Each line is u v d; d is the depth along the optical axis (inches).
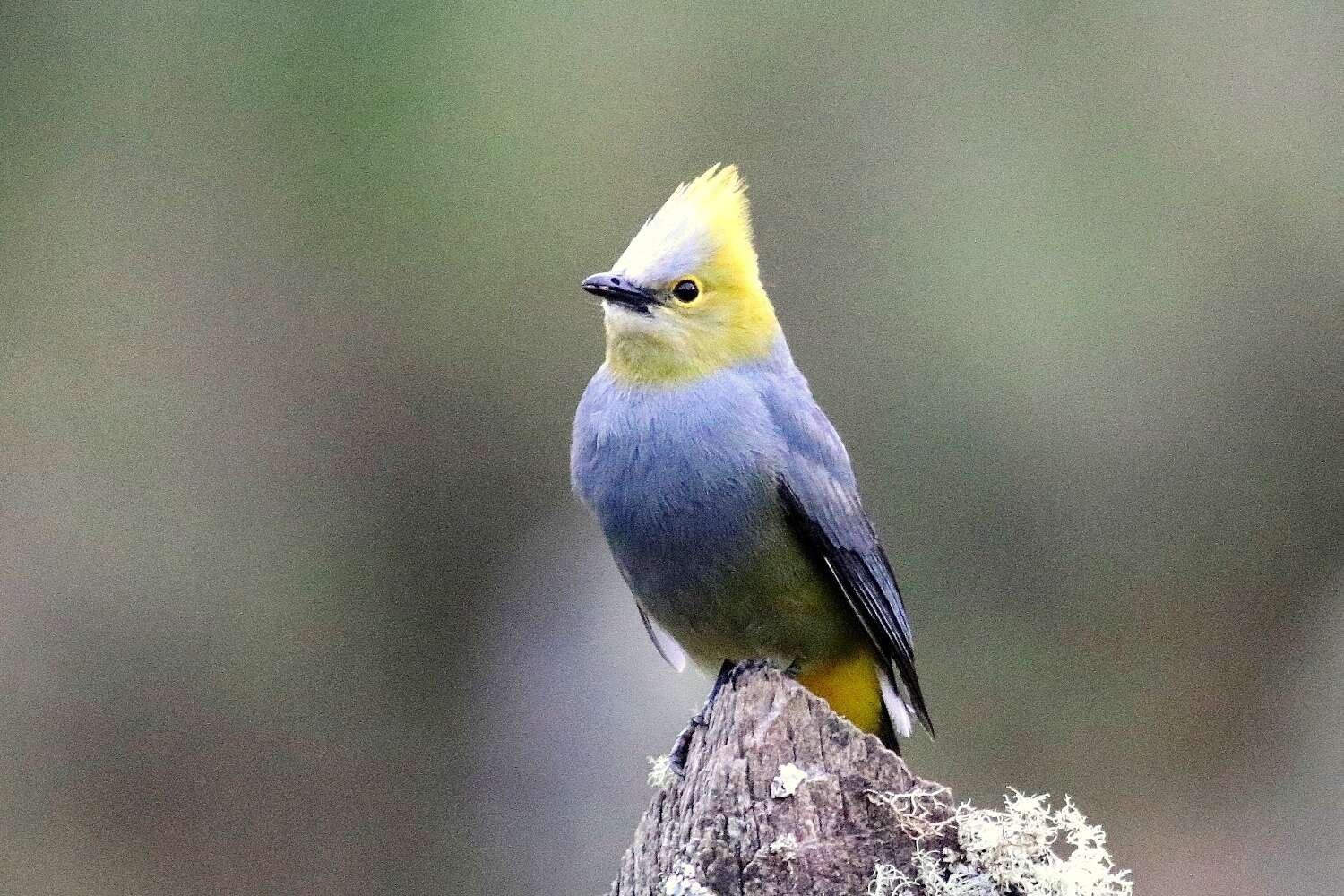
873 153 536.7
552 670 575.5
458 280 536.7
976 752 557.9
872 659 365.1
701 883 247.3
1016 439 538.6
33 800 535.5
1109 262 532.7
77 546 549.3
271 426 565.6
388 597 576.7
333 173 515.2
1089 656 567.8
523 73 512.1
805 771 252.4
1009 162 533.0
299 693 563.8
